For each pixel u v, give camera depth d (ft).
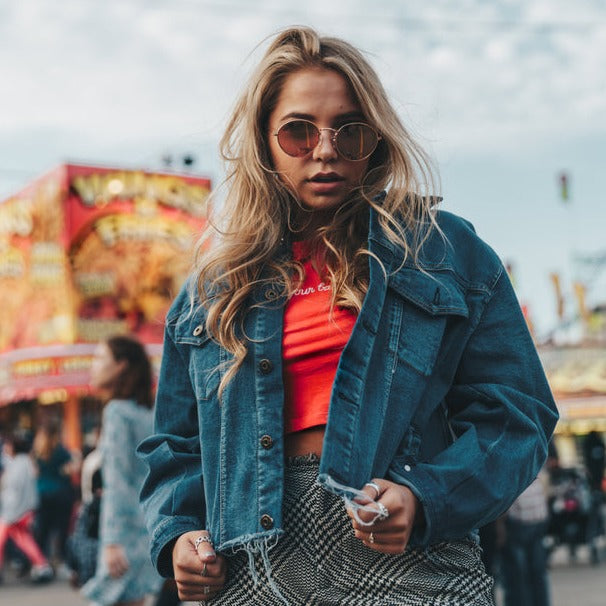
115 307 71.51
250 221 6.61
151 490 6.90
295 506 6.11
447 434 6.35
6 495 39.63
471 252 6.54
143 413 16.02
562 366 68.49
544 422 6.34
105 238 71.36
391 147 6.54
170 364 7.00
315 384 6.23
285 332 6.35
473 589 6.02
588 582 34.73
